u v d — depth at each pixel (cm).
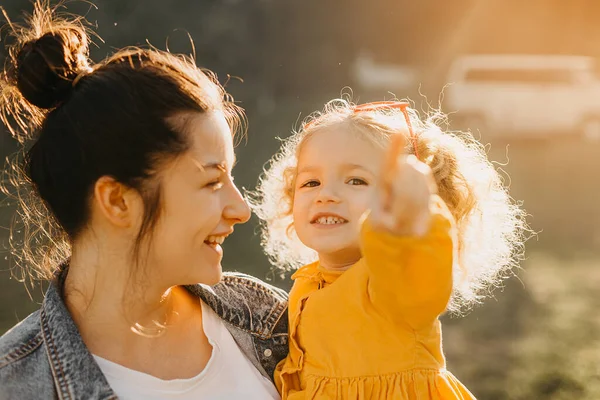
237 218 162
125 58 157
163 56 162
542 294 655
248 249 710
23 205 169
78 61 156
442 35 2228
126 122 148
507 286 678
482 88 1549
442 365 174
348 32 1873
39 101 153
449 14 2202
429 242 126
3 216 452
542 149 1498
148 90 150
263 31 1700
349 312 173
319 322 177
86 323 155
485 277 226
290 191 225
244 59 1644
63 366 144
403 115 225
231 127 185
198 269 158
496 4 2262
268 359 178
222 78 1611
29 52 152
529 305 621
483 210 216
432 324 158
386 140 193
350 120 197
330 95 1811
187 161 152
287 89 1781
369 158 191
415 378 165
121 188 150
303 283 198
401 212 121
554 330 557
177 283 159
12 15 968
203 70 181
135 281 155
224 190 161
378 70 2136
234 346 173
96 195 150
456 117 1560
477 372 477
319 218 192
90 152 148
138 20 1334
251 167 1035
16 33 164
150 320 161
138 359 157
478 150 233
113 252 154
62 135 150
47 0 170
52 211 157
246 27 1647
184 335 166
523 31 2298
